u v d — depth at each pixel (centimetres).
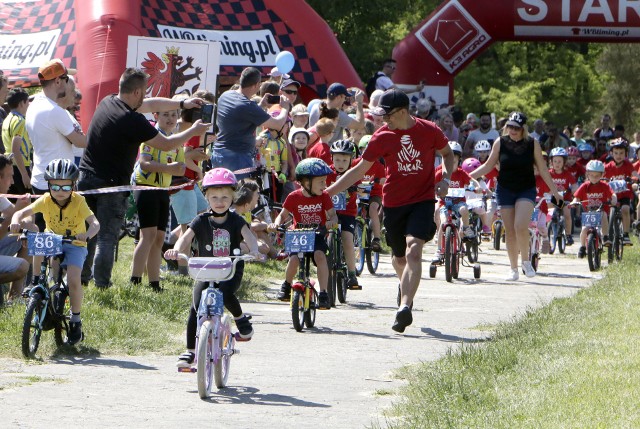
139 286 2575
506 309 2725
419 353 2094
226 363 1761
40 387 1689
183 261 1798
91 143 2416
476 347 2025
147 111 2594
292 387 1762
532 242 3691
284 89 3594
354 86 4784
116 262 3209
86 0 4128
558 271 3756
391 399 1675
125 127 2381
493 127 5628
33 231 2002
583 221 3850
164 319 2358
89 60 3981
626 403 1486
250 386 1764
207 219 1762
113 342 2061
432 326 2441
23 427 1434
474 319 2548
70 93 2480
